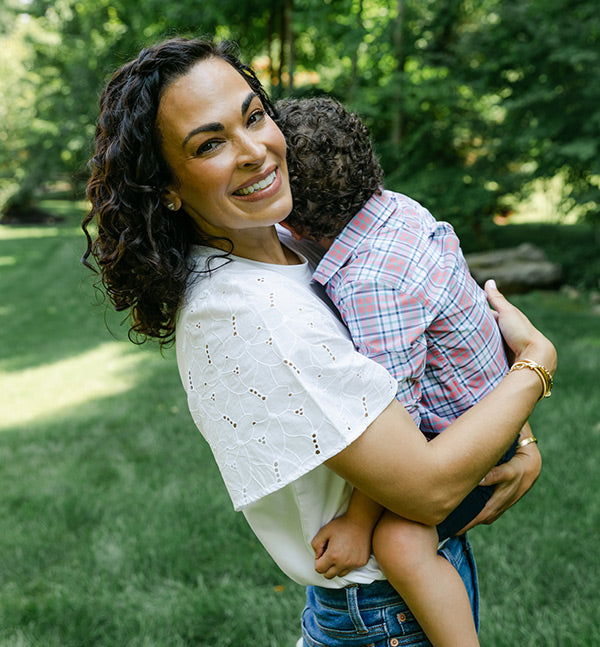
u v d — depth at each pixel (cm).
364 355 132
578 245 1112
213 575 323
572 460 393
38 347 852
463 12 1051
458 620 125
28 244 1992
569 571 295
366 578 130
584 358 601
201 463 449
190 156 120
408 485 114
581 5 877
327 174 147
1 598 314
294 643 267
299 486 126
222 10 1142
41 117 1895
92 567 334
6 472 460
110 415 561
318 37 1141
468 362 139
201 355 125
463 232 1200
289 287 125
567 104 909
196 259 134
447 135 1082
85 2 1720
